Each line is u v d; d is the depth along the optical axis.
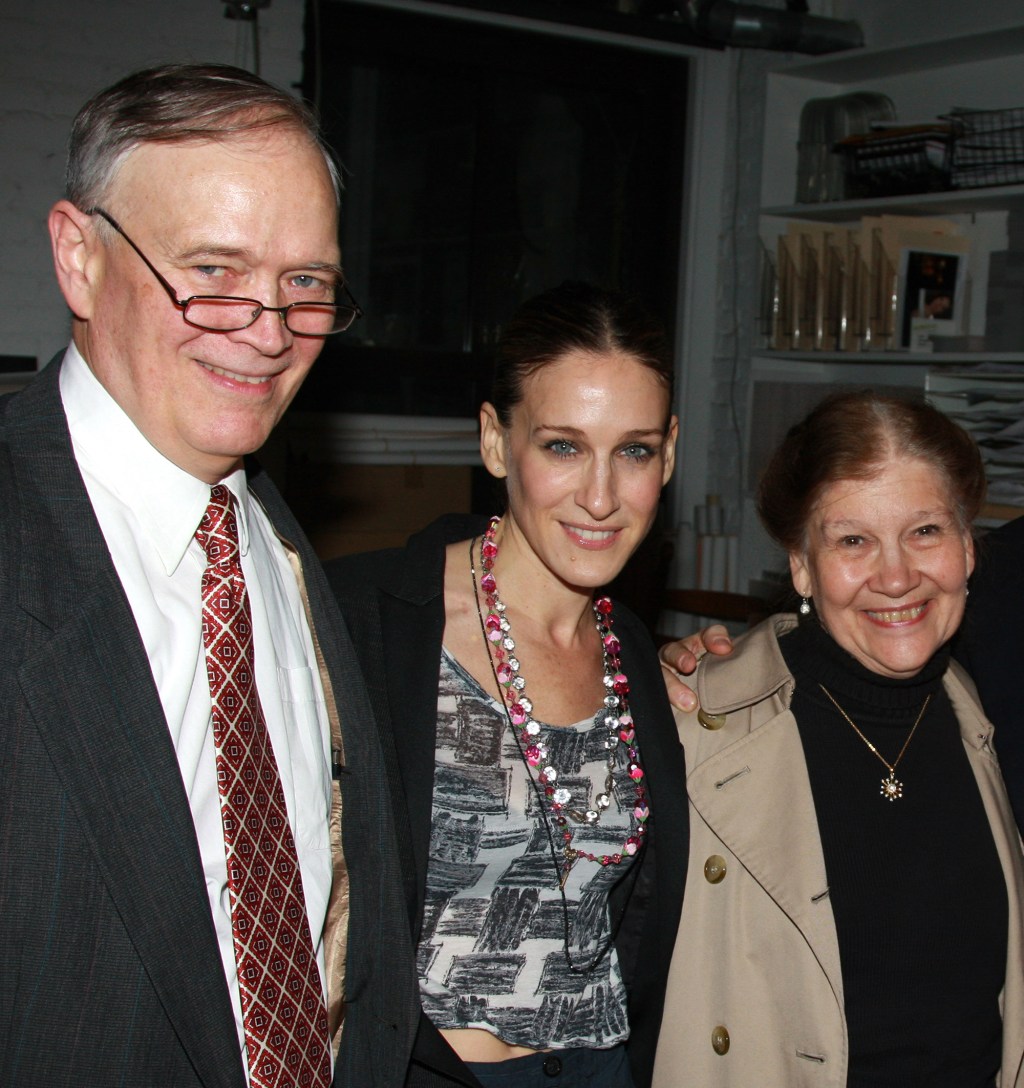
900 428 1.42
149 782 0.97
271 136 1.00
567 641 1.46
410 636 1.40
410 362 4.21
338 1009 1.22
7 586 0.95
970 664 1.59
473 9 4.07
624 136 4.64
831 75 4.34
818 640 1.53
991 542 1.65
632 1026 1.50
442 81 4.21
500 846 1.35
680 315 4.75
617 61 4.50
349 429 3.84
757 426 4.39
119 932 0.96
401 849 1.29
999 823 1.48
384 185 4.14
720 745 1.54
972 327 3.99
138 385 1.01
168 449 1.04
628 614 1.60
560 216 4.52
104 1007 0.95
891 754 1.51
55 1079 0.93
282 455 3.49
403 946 1.21
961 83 4.07
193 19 3.54
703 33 4.12
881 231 3.88
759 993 1.46
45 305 3.46
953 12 4.14
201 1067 0.98
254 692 1.10
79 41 3.40
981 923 1.44
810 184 4.25
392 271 4.19
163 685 1.03
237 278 1.00
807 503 1.47
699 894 1.50
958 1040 1.41
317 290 1.06
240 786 1.06
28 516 0.98
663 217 4.71
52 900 0.93
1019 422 3.34
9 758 0.92
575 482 1.33
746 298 4.61
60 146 3.42
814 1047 1.41
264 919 1.07
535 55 4.33
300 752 1.16
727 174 4.69
